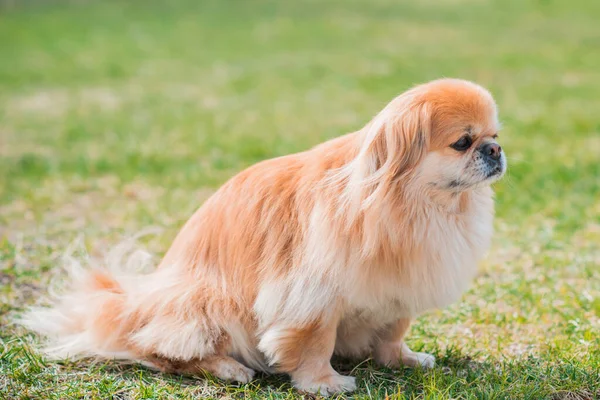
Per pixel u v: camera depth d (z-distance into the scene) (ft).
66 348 14.98
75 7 83.05
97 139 36.37
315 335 13.52
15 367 14.49
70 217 25.03
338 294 13.24
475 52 61.00
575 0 89.71
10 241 22.48
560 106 43.24
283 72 54.13
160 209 25.80
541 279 19.69
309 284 13.23
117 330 14.57
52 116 41.37
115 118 40.88
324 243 13.05
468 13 83.51
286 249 13.58
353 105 44.09
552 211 25.22
